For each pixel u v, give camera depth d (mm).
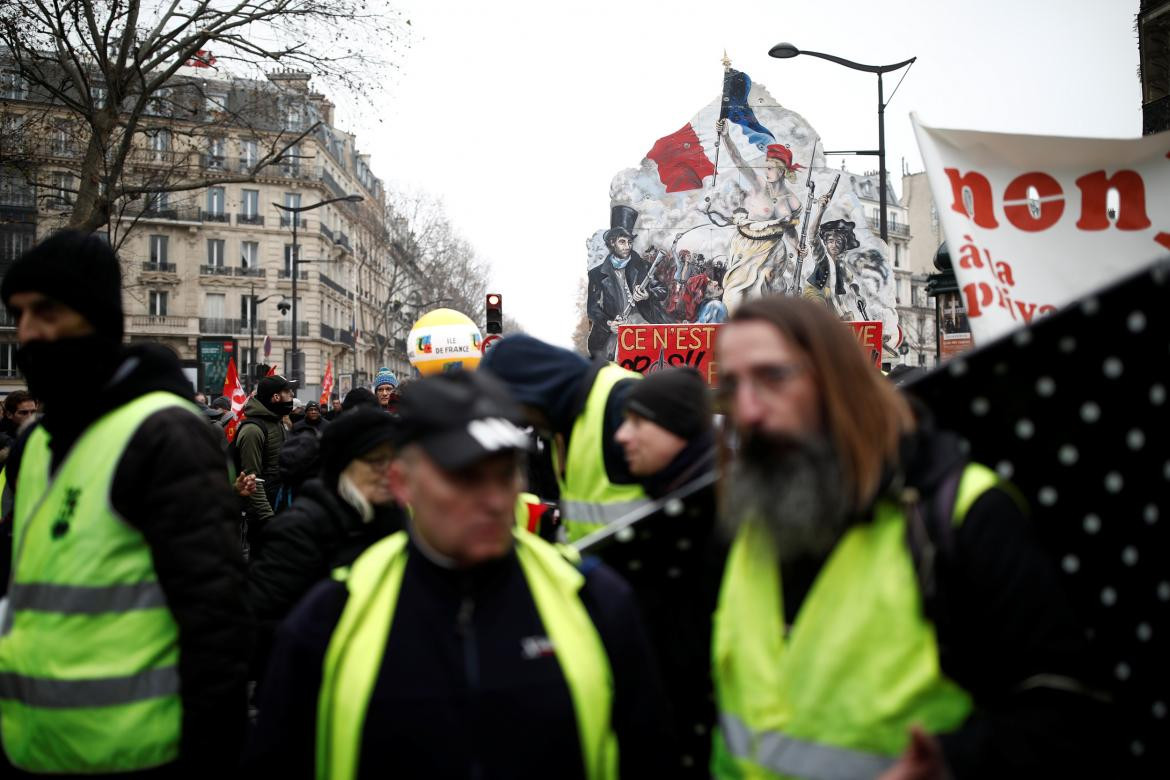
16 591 2396
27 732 2291
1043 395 1459
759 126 32844
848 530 1562
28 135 18031
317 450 6270
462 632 1663
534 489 4977
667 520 2033
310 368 58156
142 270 52969
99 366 2426
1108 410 1399
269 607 3107
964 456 1509
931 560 1449
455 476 1604
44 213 40375
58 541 2324
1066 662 1370
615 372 3348
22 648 2322
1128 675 1405
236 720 2297
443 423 1610
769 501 1568
